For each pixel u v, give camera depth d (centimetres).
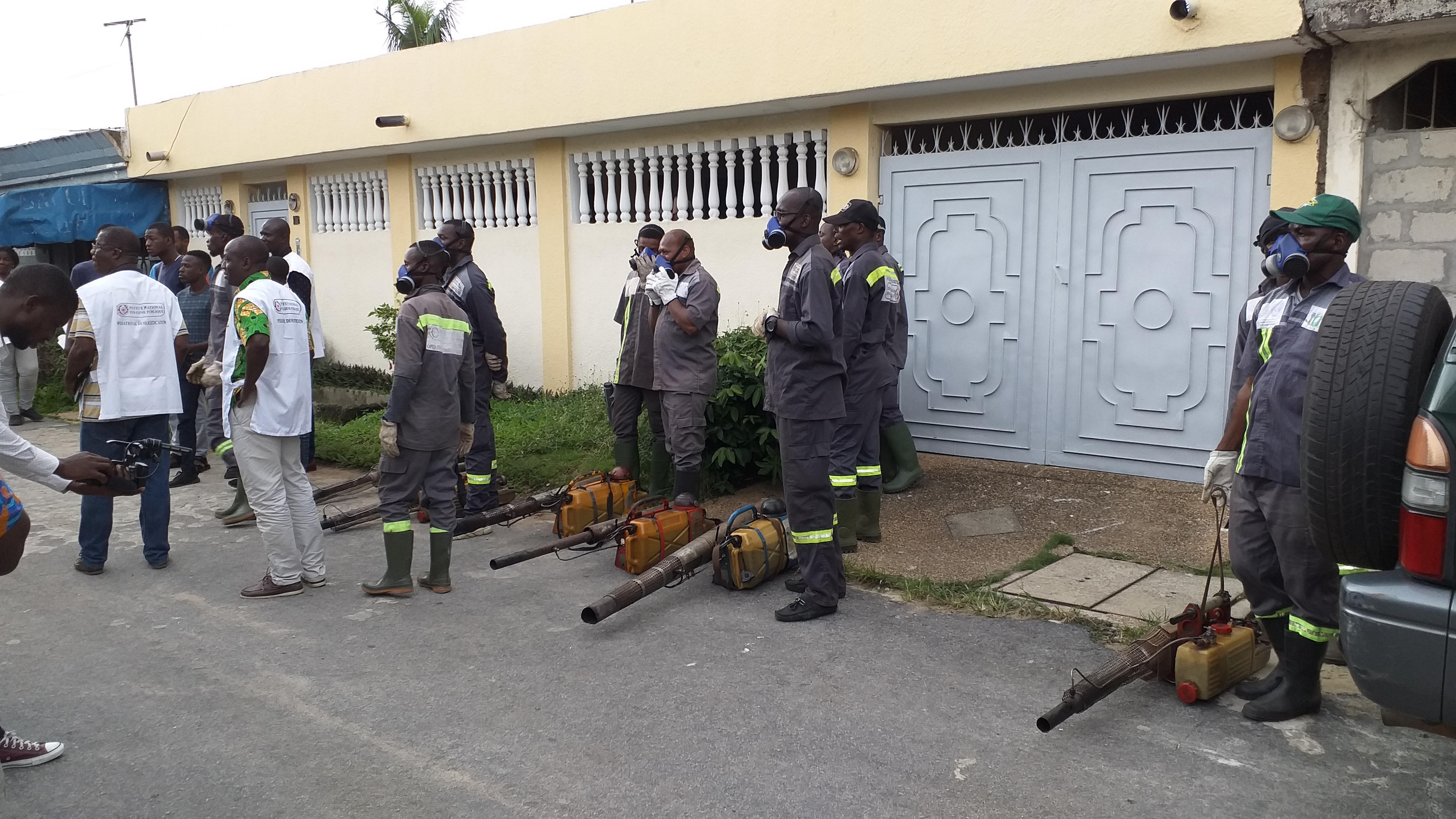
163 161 1391
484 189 1125
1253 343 392
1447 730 282
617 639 482
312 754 377
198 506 761
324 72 1145
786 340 484
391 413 530
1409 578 275
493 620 514
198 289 823
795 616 497
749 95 809
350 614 526
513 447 842
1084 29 650
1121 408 721
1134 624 479
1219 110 702
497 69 983
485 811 338
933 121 781
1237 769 353
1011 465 766
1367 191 609
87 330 566
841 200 828
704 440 656
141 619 522
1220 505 441
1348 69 604
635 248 844
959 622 494
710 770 360
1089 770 354
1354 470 294
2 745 366
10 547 336
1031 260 749
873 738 380
